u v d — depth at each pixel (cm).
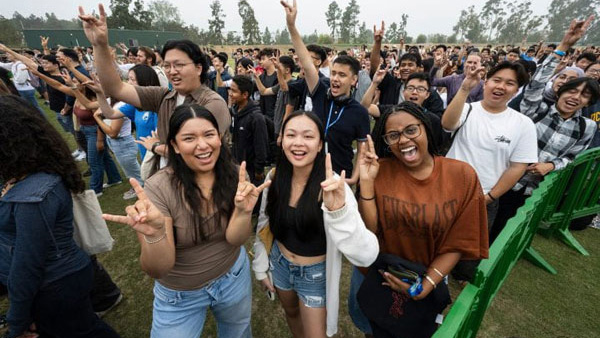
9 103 115
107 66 184
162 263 115
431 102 311
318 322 163
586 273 269
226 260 143
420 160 126
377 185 138
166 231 120
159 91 213
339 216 124
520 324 219
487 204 222
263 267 176
